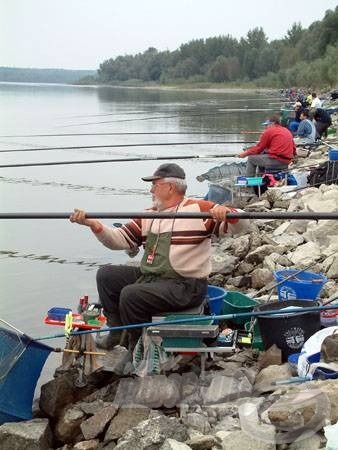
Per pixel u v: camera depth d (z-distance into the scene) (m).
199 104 43.62
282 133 10.92
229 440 3.49
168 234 4.61
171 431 3.67
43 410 4.29
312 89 55.88
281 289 5.35
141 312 4.50
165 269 4.59
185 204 4.74
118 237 4.79
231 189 10.04
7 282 7.34
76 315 4.58
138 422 3.94
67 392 4.33
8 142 21.86
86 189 13.15
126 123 29.39
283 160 10.93
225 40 104.69
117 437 3.87
